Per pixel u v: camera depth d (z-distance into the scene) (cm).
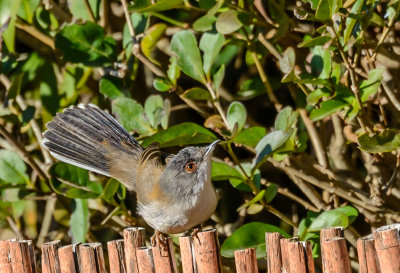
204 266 747
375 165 982
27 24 1137
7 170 1128
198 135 900
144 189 856
